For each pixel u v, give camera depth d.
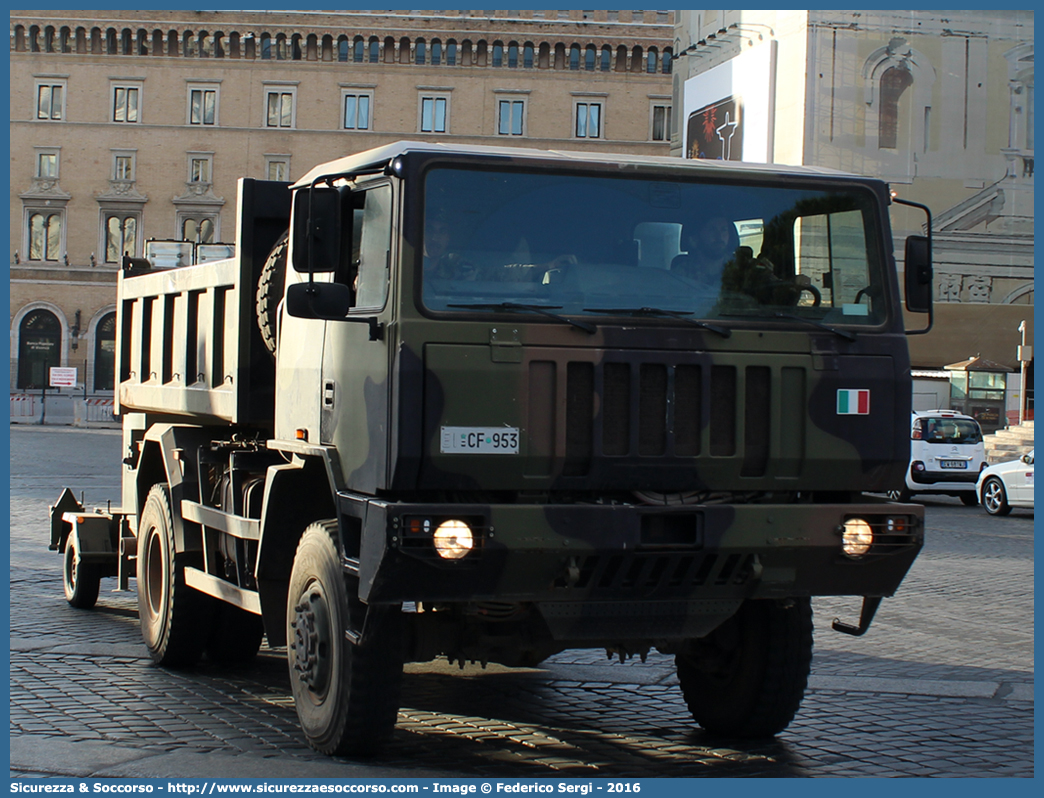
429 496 5.93
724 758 6.71
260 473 7.99
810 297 6.47
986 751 6.97
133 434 11.00
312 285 6.16
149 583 9.28
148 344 10.69
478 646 6.57
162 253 11.37
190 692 8.17
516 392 5.91
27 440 43.44
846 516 6.25
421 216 5.92
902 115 49.81
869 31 49.31
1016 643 10.61
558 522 5.80
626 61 73.06
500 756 6.60
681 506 6.03
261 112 73.44
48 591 12.60
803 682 6.98
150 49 73.44
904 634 10.98
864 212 6.62
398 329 5.81
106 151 73.75
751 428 6.29
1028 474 24.67
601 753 6.73
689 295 6.27
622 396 6.09
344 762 6.36
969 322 49.06
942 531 21.42
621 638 6.19
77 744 6.64
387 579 5.73
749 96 51.56
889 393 6.50
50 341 73.88
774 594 6.30
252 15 72.88
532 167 6.12
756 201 6.45
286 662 9.45
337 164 6.74
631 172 6.27
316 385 6.82
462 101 73.19
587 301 6.10
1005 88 50.41
